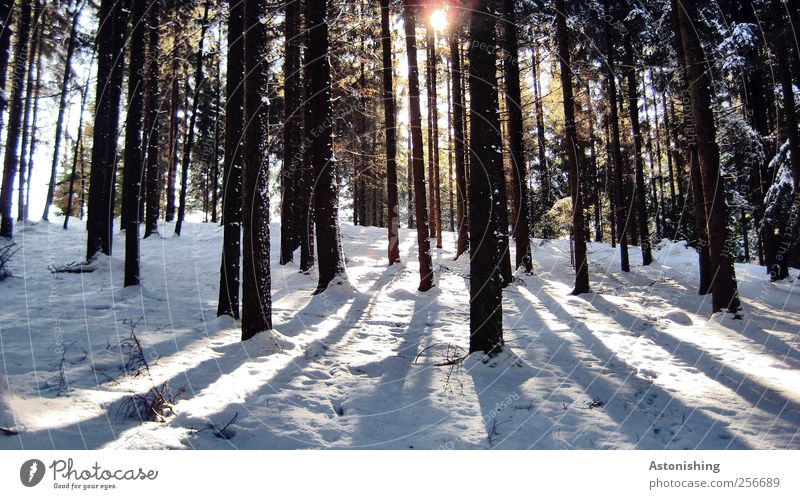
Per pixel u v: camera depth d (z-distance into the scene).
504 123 16.56
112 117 11.82
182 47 16.58
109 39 12.80
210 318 8.23
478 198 7.19
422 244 12.56
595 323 9.68
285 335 7.75
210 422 4.53
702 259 12.99
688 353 7.72
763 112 17.16
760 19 15.59
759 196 16.09
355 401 5.45
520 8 14.07
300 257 15.09
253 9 7.36
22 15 14.11
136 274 9.73
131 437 4.14
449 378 6.26
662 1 15.39
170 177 23.03
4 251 12.09
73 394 4.81
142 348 6.37
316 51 11.10
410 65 12.72
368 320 9.39
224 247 8.34
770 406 5.52
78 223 22.42
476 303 7.10
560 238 25.09
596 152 23.88
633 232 27.09
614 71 16.69
